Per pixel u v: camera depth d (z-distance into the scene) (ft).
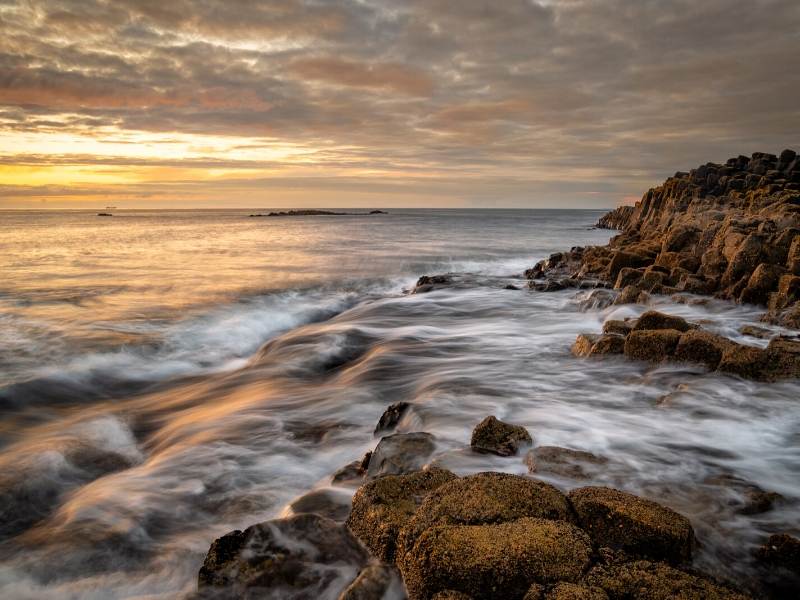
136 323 55.62
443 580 12.35
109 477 22.56
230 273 98.68
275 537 15.19
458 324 52.29
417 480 16.57
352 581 14.11
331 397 31.12
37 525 19.34
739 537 14.82
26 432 28.94
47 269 100.32
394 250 152.25
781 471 19.15
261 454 23.48
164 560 16.47
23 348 45.06
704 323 41.50
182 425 28.45
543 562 12.19
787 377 27.27
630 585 11.76
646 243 93.09
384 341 45.55
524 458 19.70
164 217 544.21
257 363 41.47
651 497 16.94
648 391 28.35
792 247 51.85
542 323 50.52
